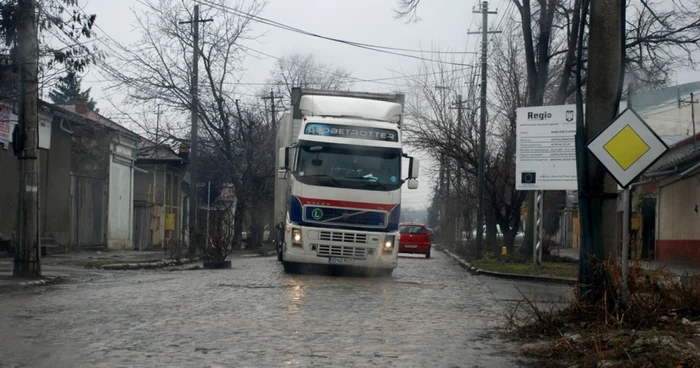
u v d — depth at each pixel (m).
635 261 10.05
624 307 9.62
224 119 39.53
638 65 23.67
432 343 9.09
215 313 11.36
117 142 34.88
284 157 19.28
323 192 18.61
